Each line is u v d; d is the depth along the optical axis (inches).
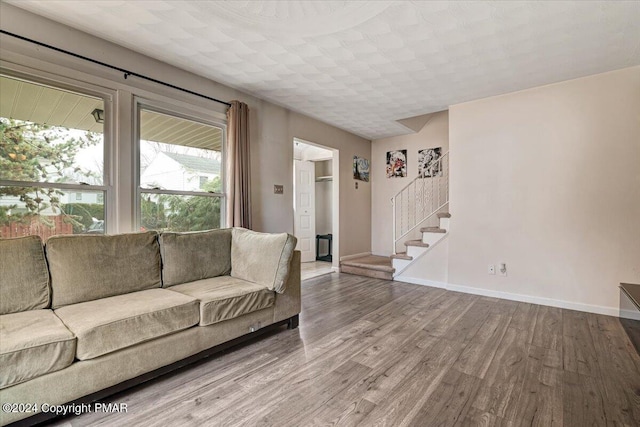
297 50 103.9
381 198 235.1
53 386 56.9
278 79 127.9
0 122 81.5
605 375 75.9
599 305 122.1
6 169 82.4
